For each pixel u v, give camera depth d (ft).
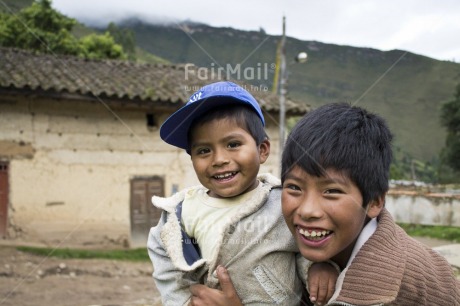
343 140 3.15
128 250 25.44
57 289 17.94
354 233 3.26
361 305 3.25
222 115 3.97
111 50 38.78
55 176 25.30
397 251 3.50
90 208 25.73
